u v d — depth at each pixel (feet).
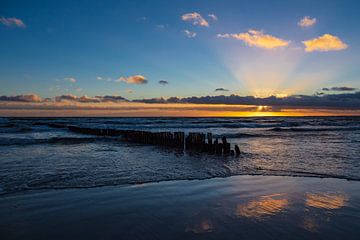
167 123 205.57
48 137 84.99
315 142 67.51
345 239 14.21
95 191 23.39
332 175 29.89
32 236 14.74
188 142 54.80
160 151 51.16
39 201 20.61
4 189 23.80
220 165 35.88
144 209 18.83
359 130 120.47
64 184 25.67
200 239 14.19
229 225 15.96
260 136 87.97
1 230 15.46
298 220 16.69
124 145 62.59
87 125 174.09
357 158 41.42
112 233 15.01
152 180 27.43
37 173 30.48
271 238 14.28
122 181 26.94
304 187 24.80
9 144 62.85
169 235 14.69
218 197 21.66
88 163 37.06
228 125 174.29
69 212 18.25
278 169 33.19
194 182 26.73
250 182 26.78
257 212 18.17
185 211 18.40
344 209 18.78
